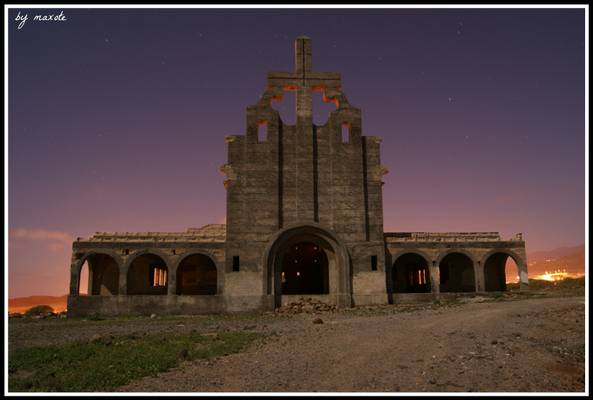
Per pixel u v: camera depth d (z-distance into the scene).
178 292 48.19
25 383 15.60
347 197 44.38
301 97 46.03
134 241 42.44
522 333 21.66
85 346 22.28
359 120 46.03
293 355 19.00
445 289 49.06
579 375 15.21
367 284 42.94
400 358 17.70
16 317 44.81
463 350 18.56
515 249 46.03
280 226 43.41
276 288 42.41
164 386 15.10
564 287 53.16
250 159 44.16
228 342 22.48
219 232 48.53
